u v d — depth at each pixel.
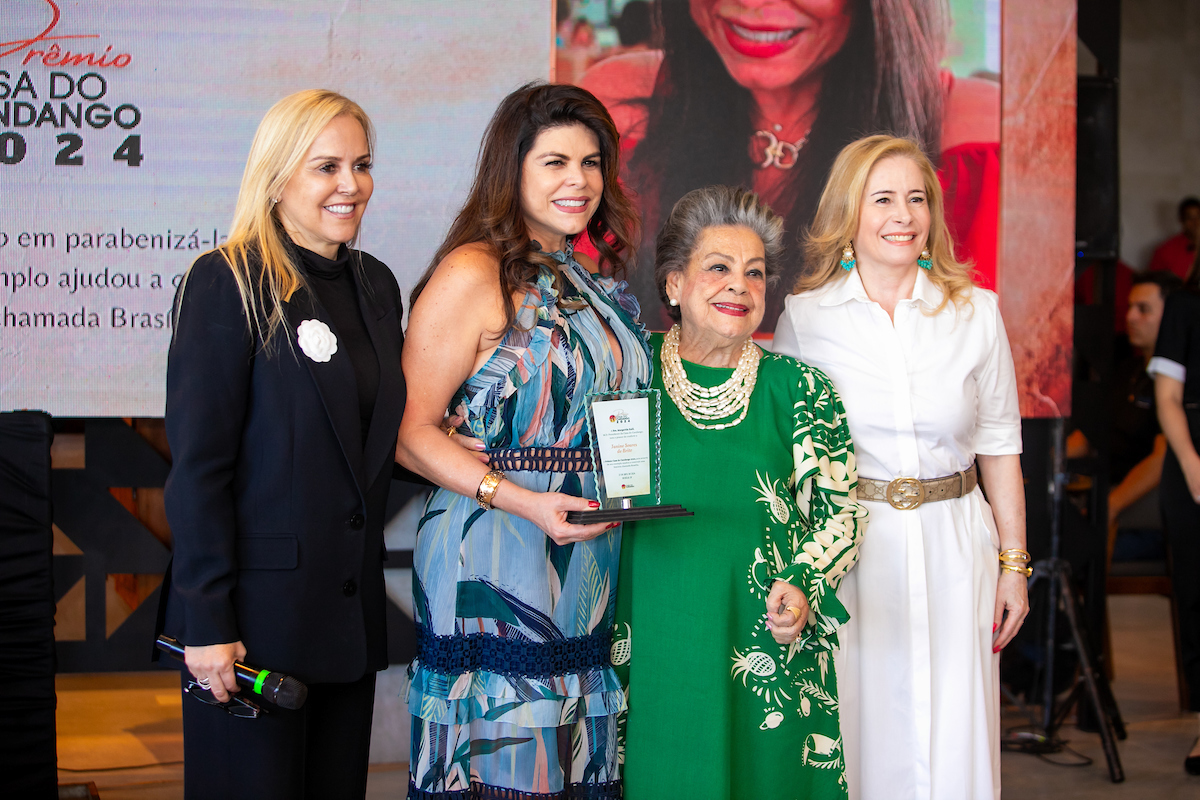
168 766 3.27
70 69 2.92
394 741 3.35
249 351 1.66
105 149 2.96
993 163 3.44
